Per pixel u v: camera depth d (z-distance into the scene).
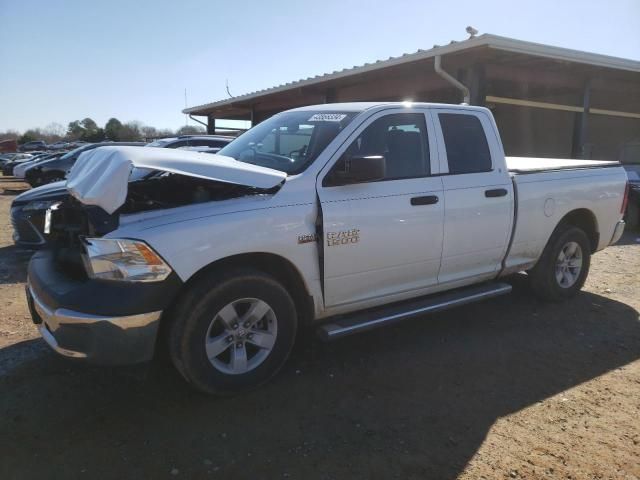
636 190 10.38
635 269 7.20
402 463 2.88
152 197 3.78
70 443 3.01
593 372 4.02
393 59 11.66
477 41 9.71
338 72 13.42
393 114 4.24
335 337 3.81
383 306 4.34
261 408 3.41
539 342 4.57
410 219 4.10
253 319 3.53
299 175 3.70
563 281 5.63
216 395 3.46
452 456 2.94
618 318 5.21
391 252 4.04
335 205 3.73
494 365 4.10
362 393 3.63
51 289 3.31
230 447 2.99
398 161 4.21
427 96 13.78
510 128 16.58
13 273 6.64
